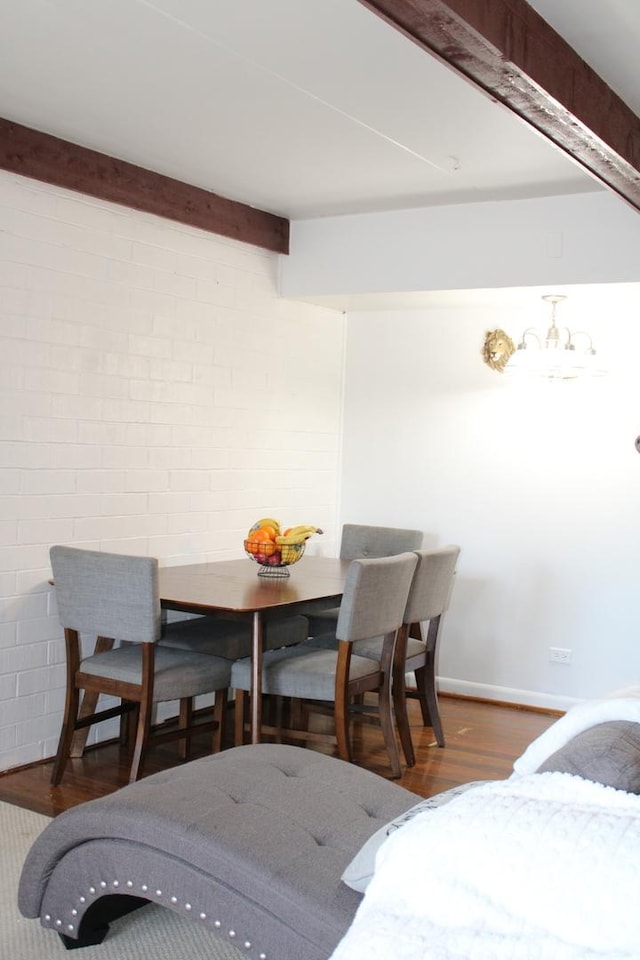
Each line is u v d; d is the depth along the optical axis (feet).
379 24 9.26
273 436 17.40
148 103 11.54
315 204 15.97
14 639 12.85
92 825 7.97
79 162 13.16
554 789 5.77
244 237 16.11
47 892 8.38
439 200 15.40
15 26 9.57
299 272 17.10
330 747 14.25
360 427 18.93
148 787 8.36
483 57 8.13
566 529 16.88
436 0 7.07
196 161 13.79
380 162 13.53
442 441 18.08
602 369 15.58
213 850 7.31
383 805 8.46
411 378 18.40
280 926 6.96
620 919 5.07
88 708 13.29
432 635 14.61
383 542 16.84
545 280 14.92
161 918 9.38
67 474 13.48
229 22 9.34
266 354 17.12
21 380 12.77
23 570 12.92
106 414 14.05
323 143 12.80
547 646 17.03
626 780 5.70
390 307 18.06
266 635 14.76
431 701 14.61
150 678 11.73
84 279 13.60
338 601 12.92
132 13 9.23
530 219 15.03
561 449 16.93
